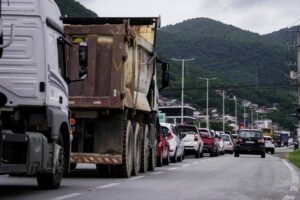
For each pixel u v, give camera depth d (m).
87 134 18.30
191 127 40.12
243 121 150.12
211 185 16.34
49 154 13.50
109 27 17.92
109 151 18.25
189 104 130.75
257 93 160.25
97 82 17.88
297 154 49.97
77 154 18.08
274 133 127.12
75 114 18.17
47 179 14.02
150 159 22.56
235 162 32.75
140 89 20.56
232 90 150.38
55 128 13.56
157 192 13.98
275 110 162.88
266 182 18.02
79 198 12.33
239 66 166.75
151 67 22.31
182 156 33.72
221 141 52.69
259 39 188.62
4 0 13.08
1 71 13.06
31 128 13.33
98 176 18.98
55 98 13.88
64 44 14.70
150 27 22.36
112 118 18.31
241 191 14.79
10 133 11.98
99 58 17.92
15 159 12.03
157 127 25.08
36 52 13.12
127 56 18.31
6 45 11.17
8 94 13.05
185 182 17.23
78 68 17.59
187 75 112.00
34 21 13.13
